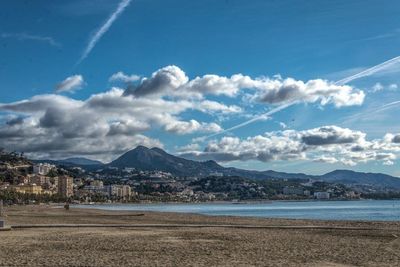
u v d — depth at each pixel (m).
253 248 26.86
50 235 35.25
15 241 30.47
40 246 27.52
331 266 19.95
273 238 33.31
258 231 39.97
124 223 53.25
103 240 31.34
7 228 40.09
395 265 20.22
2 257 22.52
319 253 24.50
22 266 19.62
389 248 27.00
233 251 25.39
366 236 35.41
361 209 171.12
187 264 20.38
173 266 19.77
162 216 80.62
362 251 25.45
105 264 20.30
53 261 21.11
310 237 34.28
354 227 44.62
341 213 128.50
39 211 113.31
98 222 56.19
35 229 42.09
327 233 38.16
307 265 20.20
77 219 65.75
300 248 26.92
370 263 20.86
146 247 27.28
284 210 170.25
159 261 21.31
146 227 44.97
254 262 21.09
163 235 35.50
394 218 93.81
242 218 71.31
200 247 27.33
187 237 33.88
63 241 30.55
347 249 26.41
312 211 152.75
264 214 124.75
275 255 23.67
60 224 48.22
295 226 45.50
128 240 31.45
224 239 32.50
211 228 43.81
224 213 134.25
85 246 27.67
